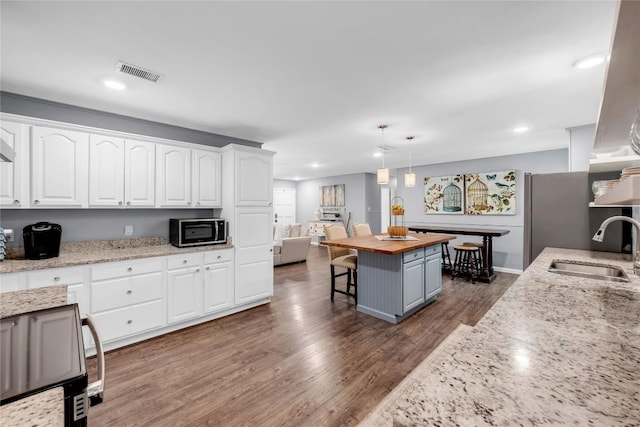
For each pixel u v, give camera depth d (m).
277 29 1.63
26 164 2.30
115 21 1.54
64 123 2.46
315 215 9.44
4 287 2.04
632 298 1.21
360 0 1.40
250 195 3.48
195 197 3.28
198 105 2.74
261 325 2.99
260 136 3.91
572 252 2.35
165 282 2.80
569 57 1.93
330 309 3.45
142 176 2.90
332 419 1.65
